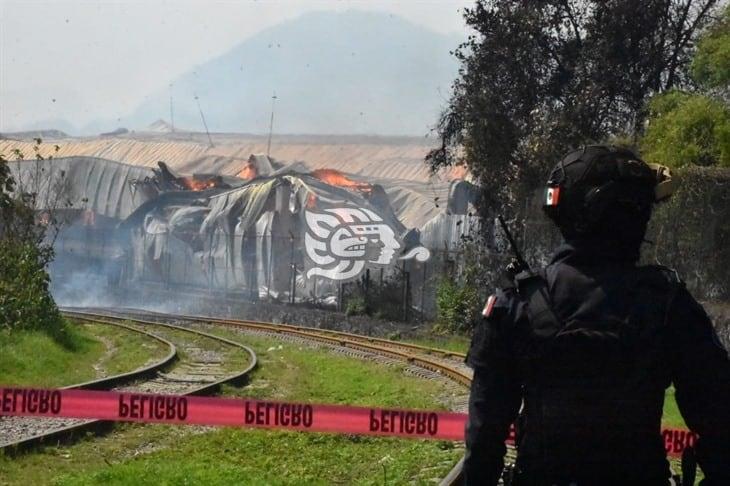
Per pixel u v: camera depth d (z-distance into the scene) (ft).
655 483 12.27
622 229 12.99
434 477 36.73
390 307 137.49
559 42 126.41
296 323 144.05
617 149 13.41
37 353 77.30
